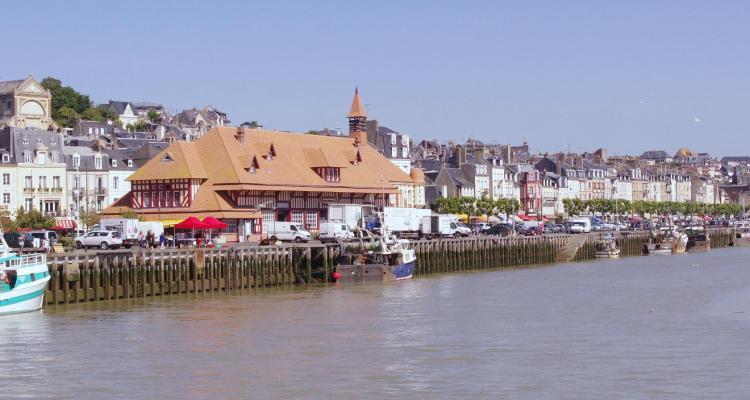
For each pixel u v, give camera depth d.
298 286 113.50
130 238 123.12
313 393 53.53
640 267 150.75
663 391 53.09
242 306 90.62
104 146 192.12
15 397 53.06
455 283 117.75
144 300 95.25
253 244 125.50
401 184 179.25
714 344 66.75
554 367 59.41
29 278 84.12
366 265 117.06
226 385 55.53
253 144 152.00
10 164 164.88
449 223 156.50
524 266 158.62
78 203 168.25
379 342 68.94
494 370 58.69
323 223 134.25
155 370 59.53
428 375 57.53
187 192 140.25
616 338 70.00
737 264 155.38
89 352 65.50
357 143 175.62
